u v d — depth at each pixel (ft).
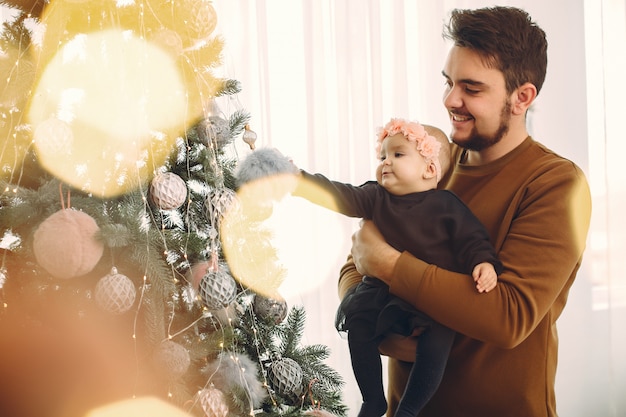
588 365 10.32
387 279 4.95
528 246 4.75
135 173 4.49
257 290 4.91
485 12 5.11
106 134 4.43
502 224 5.07
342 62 9.09
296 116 8.97
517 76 5.00
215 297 4.40
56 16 4.37
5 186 4.32
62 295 4.50
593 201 10.37
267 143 8.74
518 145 5.24
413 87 9.62
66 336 4.56
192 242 4.61
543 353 5.05
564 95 10.18
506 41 4.93
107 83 4.44
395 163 5.18
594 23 10.32
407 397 4.90
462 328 4.71
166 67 4.53
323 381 5.26
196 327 4.81
